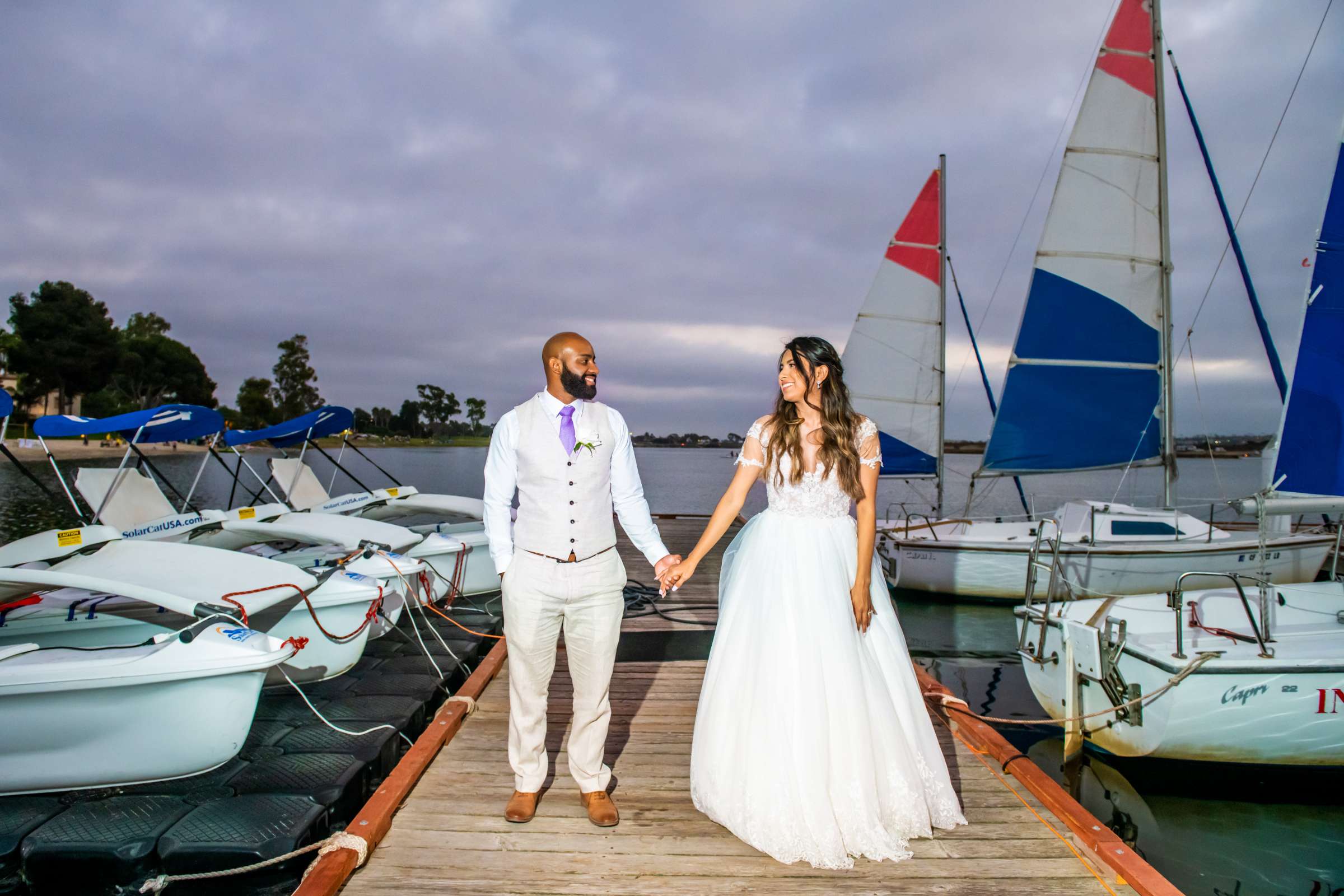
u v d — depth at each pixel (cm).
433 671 562
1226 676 433
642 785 336
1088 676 485
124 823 311
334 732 421
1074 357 1112
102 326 6141
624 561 1080
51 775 335
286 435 870
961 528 1094
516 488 285
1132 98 1086
